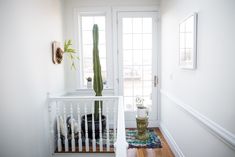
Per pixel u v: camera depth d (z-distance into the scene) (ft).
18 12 6.39
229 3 4.46
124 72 12.83
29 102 7.10
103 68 12.98
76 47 12.41
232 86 4.40
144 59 12.76
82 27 12.85
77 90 12.64
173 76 9.28
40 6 8.21
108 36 12.51
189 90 7.13
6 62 5.75
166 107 11.00
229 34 4.48
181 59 7.82
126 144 3.51
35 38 7.66
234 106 4.34
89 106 12.57
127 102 12.97
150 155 9.20
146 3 12.25
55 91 10.10
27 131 6.95
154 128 12.82
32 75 7.35
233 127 4.39
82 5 12.26
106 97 8.96
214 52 5.20
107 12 12.33
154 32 12.46
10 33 5.95
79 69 12.57
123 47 12.64
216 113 5.15
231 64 4.42
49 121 8.98
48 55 9.11
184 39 7.42
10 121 5.95
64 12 12.06
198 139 6.42
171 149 9.72
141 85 12.92
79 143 9.18
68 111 12.59
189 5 6.98
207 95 5.66
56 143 9.71
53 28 9.91
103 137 10.53
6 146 5.76
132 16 12.37
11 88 6.00
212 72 5.34
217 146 5.16
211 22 5.35
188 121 7.38
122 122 4.75
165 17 10.83
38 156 7.84
